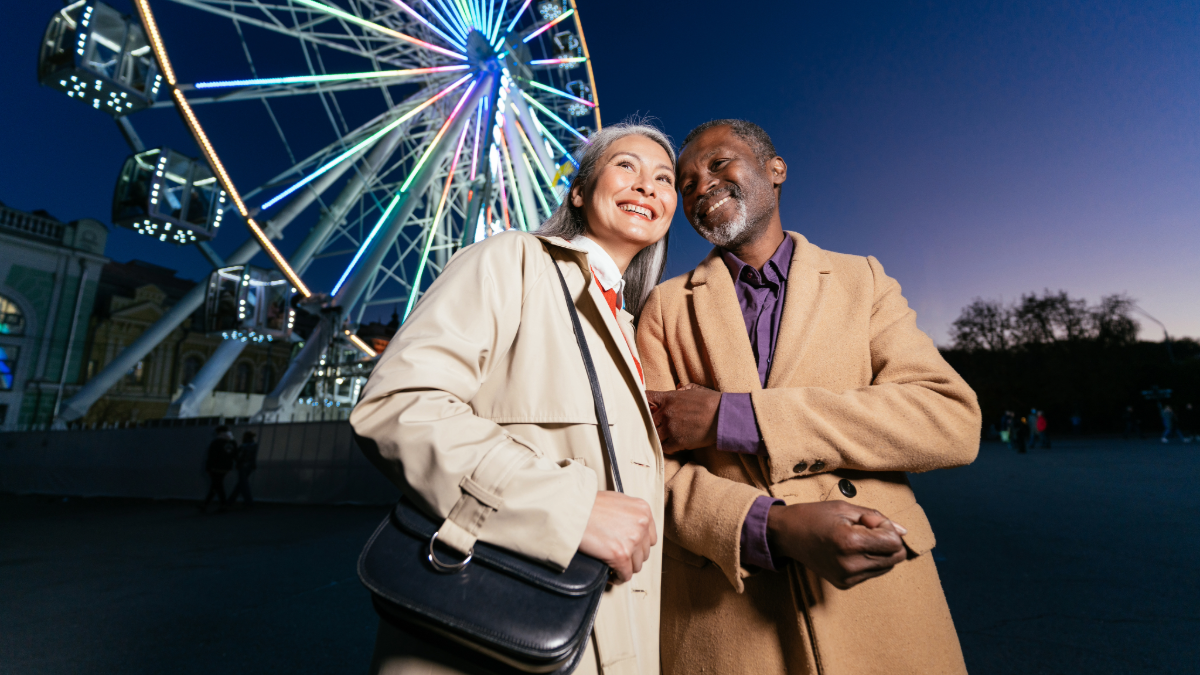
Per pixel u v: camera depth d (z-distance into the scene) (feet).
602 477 3.23
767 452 3.83
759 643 3.89
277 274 51.49
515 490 2.71
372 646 10.71
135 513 35.37
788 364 4.33
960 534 18.81
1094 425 113.50
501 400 3.30
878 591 3.86
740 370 4.43
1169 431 76.54
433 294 3.33
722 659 3.96
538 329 3.43
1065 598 11.59
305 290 48.34
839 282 4.79
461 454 2.75
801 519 3.40
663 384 5.02
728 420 4.00
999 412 116.37
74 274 98.53
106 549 21.59
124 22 34.01
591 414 3.31
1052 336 114.52
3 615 12.86
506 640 2.46
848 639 3.73
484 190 40.65
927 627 3.84
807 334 4.43
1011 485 33.60
